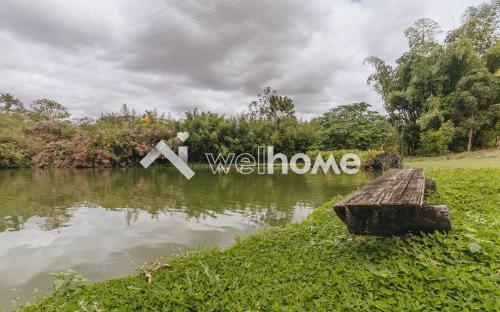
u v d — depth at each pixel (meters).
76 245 4.08
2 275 3.20
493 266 2.00
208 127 19.25
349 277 2.10
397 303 1.76
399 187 2.69
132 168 16.84
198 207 6.46
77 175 13.05
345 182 10.52
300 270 2.35
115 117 22.77
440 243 2.32
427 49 18.58
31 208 6.32
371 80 22.22
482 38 17.83
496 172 5.88
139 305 1.98
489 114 15.52
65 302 2.13
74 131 19.81
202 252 3.21
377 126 19.58
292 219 5.41
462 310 1.62
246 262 2.64
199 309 1.92
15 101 29.84
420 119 17.67
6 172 14.37
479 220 2.93
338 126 20.11
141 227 4.93
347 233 3.02
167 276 2.45
